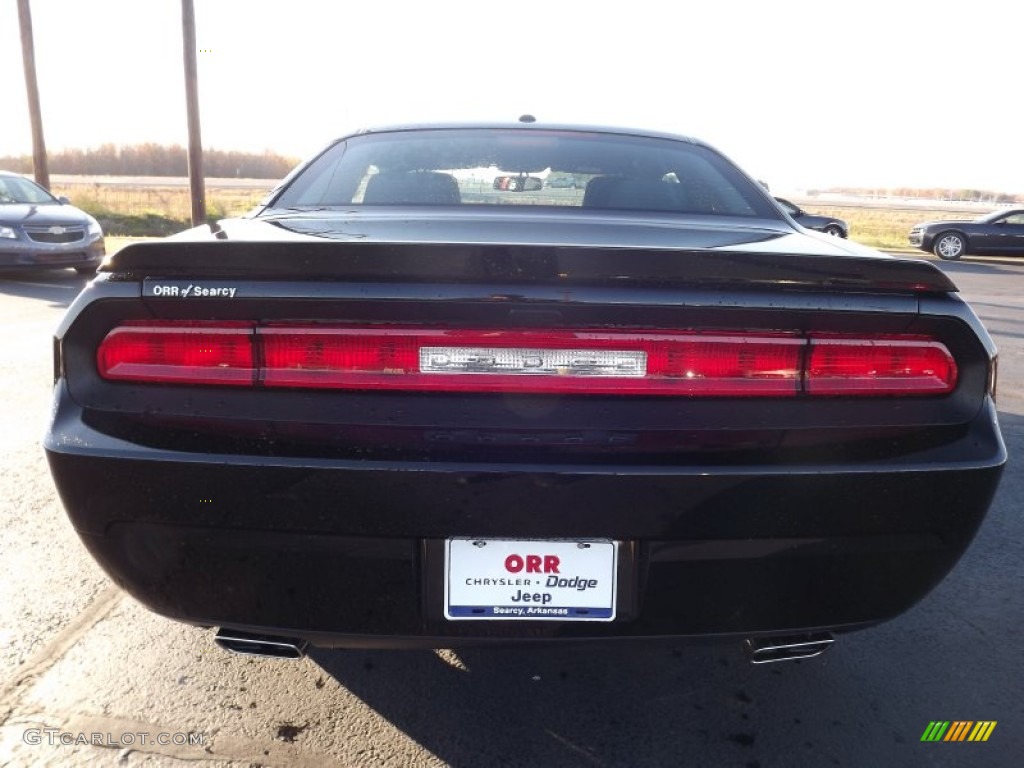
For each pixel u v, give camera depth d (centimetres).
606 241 178
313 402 146
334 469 142
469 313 144
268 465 143
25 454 368
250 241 146
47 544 280
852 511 148
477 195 237
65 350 152
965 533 155
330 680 207
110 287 149
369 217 203
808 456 147
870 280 148
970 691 208
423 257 143
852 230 2731
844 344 149
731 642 159
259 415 146
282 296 144
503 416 145
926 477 148
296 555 148
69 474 148
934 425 152
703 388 146
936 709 200
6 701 194
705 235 193
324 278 145
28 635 224
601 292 145
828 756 183
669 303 144
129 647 219
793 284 147
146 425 149
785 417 148
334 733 187
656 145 270
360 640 154
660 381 146
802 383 148
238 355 147
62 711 192
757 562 150
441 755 180
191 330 147
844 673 215
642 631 152
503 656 220
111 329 149
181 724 188
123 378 149
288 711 194
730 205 238
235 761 176
